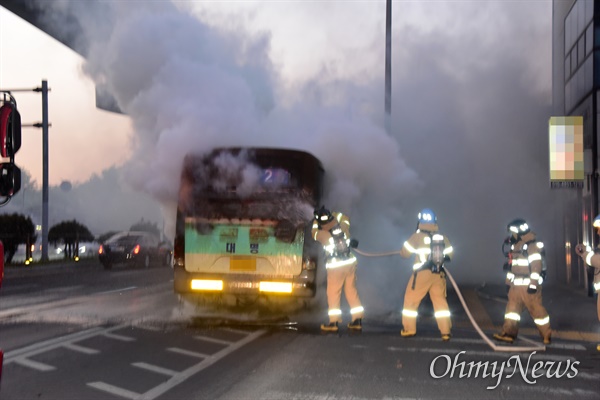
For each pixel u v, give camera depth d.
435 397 6.47
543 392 6.74
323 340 9.47
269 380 7.03
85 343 8.98
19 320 11.12
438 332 10.45
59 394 6.39
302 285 10.72
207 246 10.93
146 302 13.89
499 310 13.66
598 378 7.38
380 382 7.01
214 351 8.55
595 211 15.79
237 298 11.08
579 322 11.87
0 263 4.54
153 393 6.45
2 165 4.85
